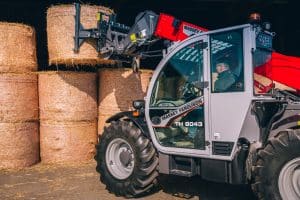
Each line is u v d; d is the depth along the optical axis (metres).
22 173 6.25
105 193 5.01
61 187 5.34
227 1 9.47
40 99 6.96
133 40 5.06
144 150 4.60
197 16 11.01
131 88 6.92
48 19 6.38
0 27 6.38
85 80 6.93
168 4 10.33
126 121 4.99
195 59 4.23
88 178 5.86
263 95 3.95
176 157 4.46
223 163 4.00
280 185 3.69
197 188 5.14
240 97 3.85
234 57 3.92
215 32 4.02
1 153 6.45
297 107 3.79
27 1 9.93
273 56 4.54
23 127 6.63
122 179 4.80
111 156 5.02
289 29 10.39
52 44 6.31
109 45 5.69
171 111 4.41
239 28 3.87
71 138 6.82
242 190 5.02
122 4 9.83
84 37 5.98
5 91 6.43
